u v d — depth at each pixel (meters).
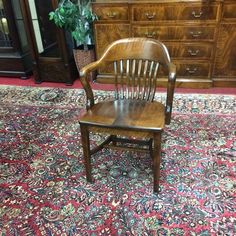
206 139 2.02
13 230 1.40
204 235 1.33
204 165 1.78
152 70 1.64
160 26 2.61
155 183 1.55
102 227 1.40
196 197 1.54
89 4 2.71
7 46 3.16
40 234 1.37
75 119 2.37
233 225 1.37
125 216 1.45
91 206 1.52
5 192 1.64
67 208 1.51
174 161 1.82
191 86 2.81
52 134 2.19
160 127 1.37
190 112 2.37
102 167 1.80
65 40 2.84
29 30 2.85
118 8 2.60
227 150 1.90
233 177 1.67
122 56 1.65
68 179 1.72
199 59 2.70
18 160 1.91
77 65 2.99
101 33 2.77
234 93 2.66
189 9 2.47
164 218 1.43
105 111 1.55
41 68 3.07
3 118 2.44
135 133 1.41
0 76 3.31
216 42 2.59
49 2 2.74
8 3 2.90
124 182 1.67
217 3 2.40
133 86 1.73
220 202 1.50
